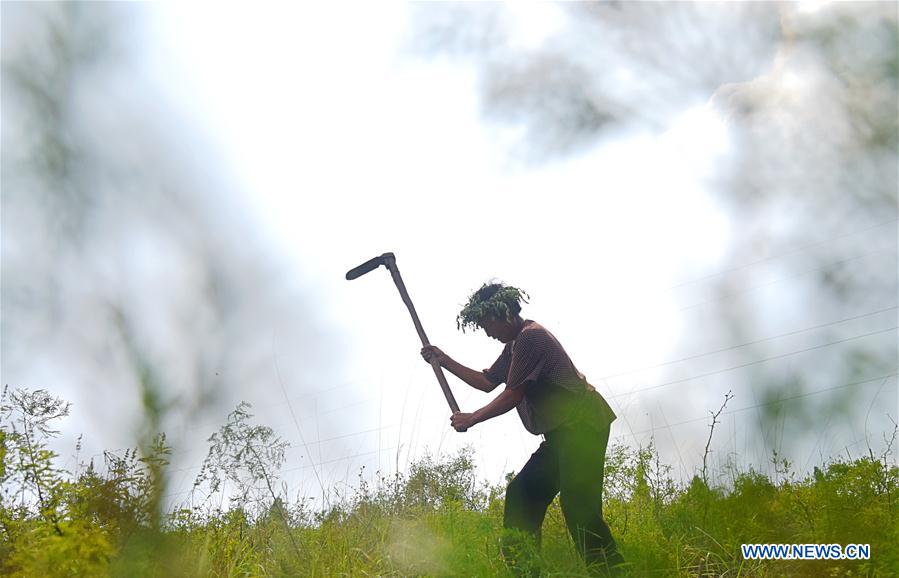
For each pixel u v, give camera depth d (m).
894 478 4.48
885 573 4.18
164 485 2.34
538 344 5.12
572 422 5.02
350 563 5.23
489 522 4.91
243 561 5.04
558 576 4.64
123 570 3.61
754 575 4.61
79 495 3.85
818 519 4.55
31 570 3.80
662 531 5.25
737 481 4.46
